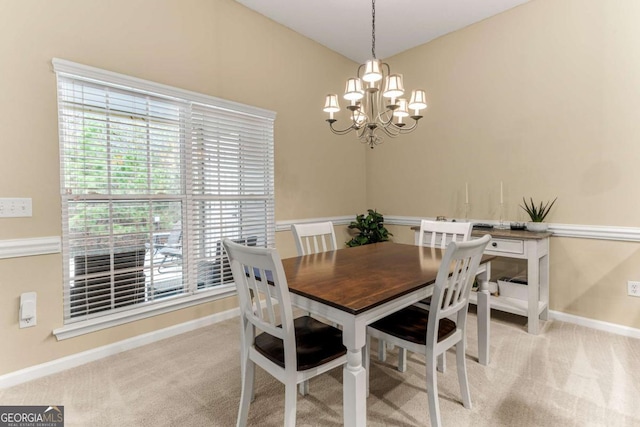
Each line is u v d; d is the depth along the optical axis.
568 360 2.16
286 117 3.44
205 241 2.84
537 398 1.77
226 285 2.96
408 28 3.40
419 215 3.85
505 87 3.11
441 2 2.95
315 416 1.65
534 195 2.97
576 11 2.70
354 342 1.24
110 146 2.29
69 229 2.13
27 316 1.96
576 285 2.77
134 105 2.39
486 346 2.11
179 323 2.65
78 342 2.16
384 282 1.55
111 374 2.04
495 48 3.17
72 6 2.10
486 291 2.10
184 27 2.64
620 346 2.35
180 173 2.65
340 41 3.70
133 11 2.37
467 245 1.44
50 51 2.02
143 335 2.45
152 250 2.51
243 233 3.11
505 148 3.13
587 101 2.66
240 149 3.05
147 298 2.50
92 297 2.23
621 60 2.50
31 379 1.97
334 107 2.22
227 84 2.93
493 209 3.24
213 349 2.37
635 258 2.51
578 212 2.74
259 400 1.79
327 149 3.89
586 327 2.71
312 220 3.73
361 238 3.90
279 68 3.35
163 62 2.53
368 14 3.15
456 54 3.45
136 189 2.41
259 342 1.56
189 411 1.70
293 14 3.17
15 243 1.92
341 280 1.59
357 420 1.24
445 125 3.57
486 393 1.82
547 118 2.87
